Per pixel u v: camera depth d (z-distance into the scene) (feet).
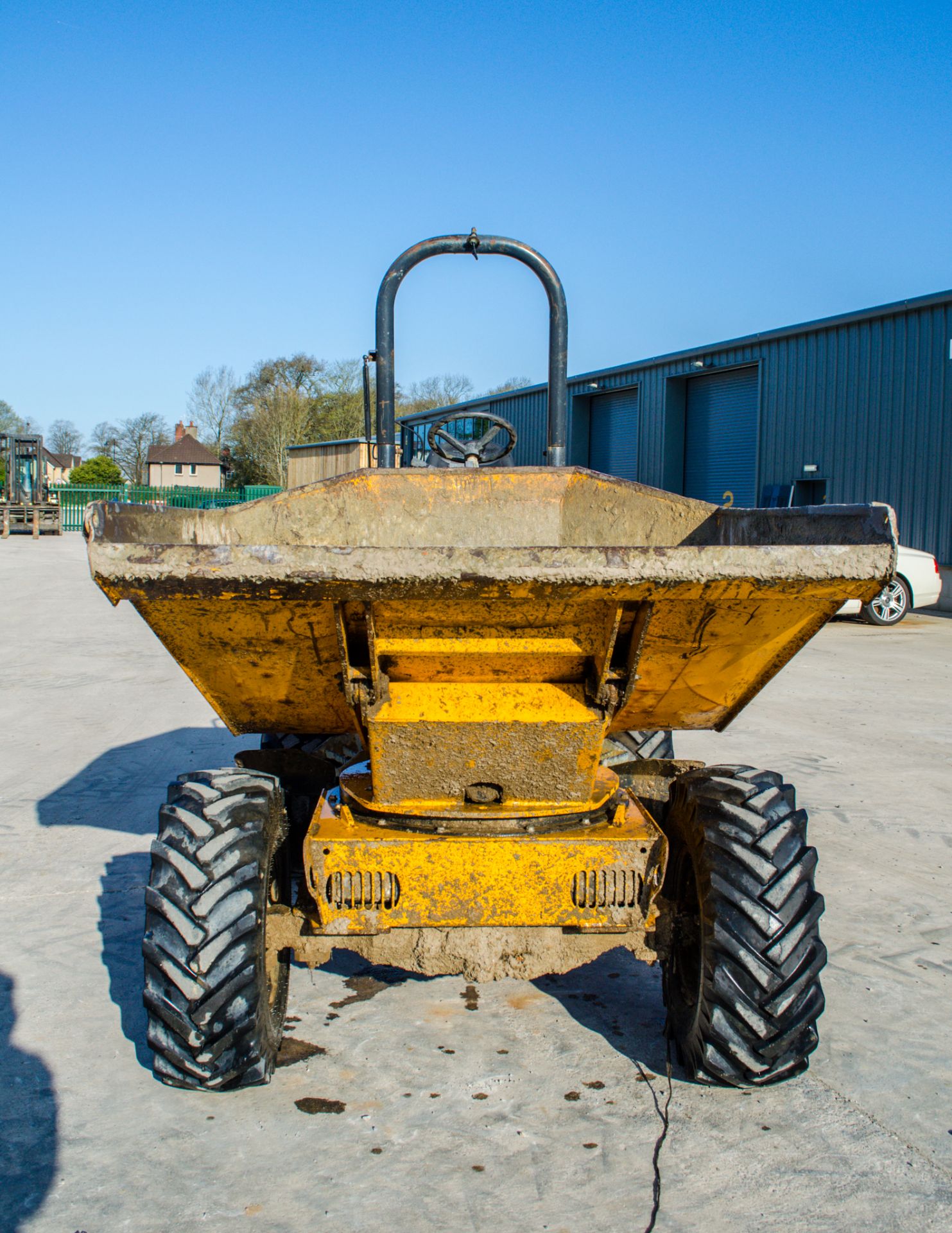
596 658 8.36
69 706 26.53
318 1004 10.89
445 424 15.02
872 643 40.70
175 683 30.04
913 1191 7.70
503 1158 8.07
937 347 54.70
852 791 19.03
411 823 8.80
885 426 57.88
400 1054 9.77
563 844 8.43
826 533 8.40
